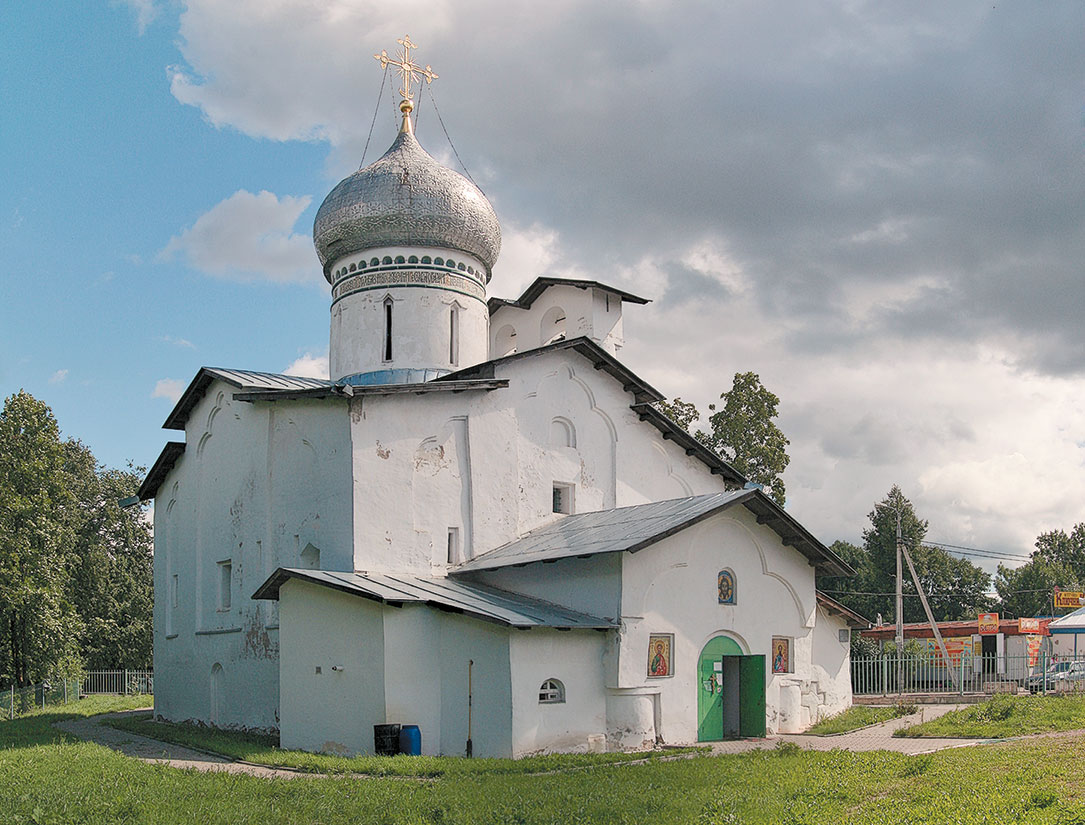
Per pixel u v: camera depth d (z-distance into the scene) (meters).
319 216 29.86
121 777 15.80
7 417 40.12
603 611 21.91
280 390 24.44
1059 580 81.69
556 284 30.97
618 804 13.23
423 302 28.55
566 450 27.88
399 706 20.36
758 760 17.23
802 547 25.25
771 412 45.88
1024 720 21.41
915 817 11.20
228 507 28.22
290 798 14.07
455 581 24.41
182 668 30.20
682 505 23.80
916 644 46.97
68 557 48.72
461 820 12.67
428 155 30.16
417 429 24.94
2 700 38.25
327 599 21.61
